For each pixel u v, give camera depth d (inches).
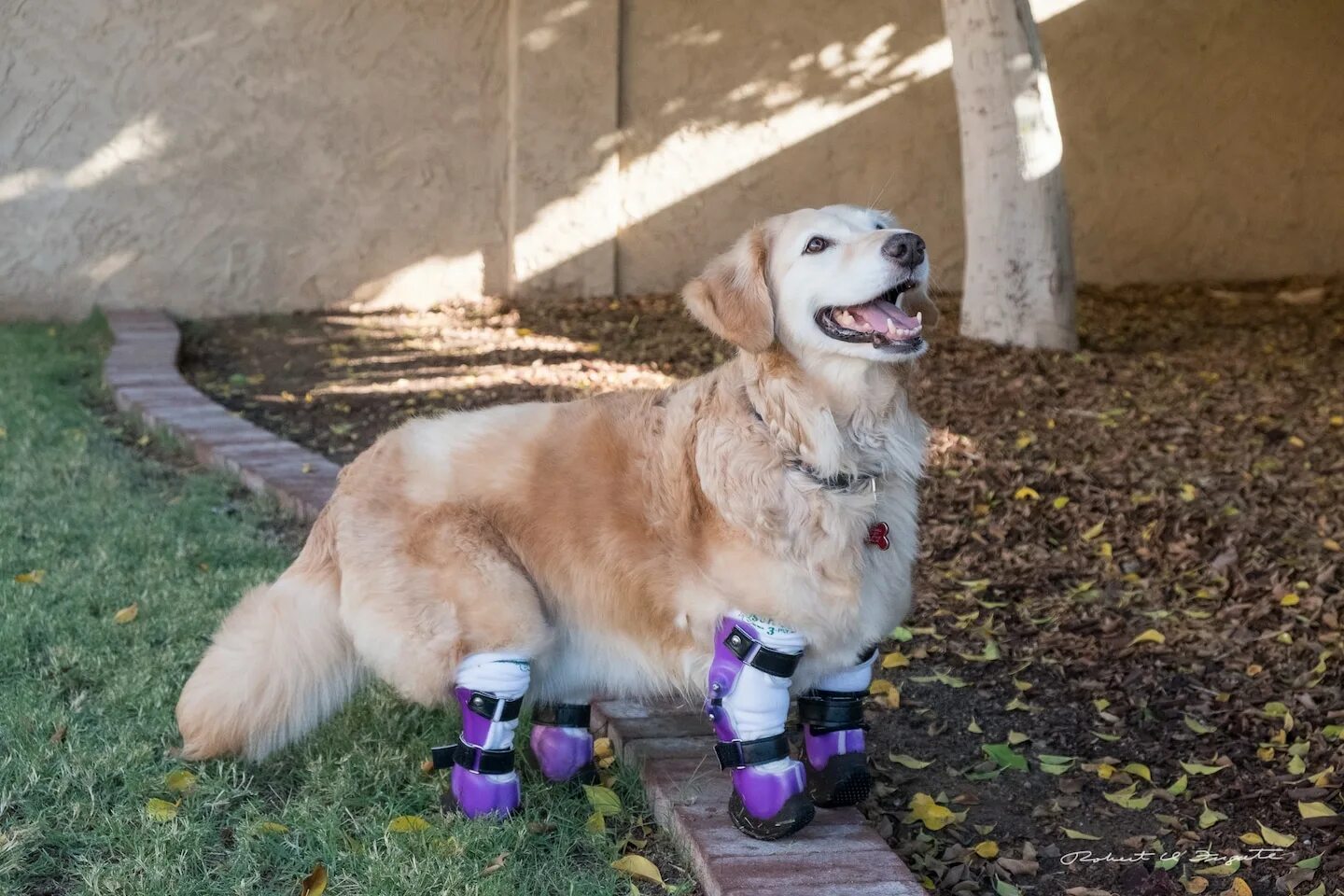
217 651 129.4
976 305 353.1
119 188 422.6
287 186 435.5
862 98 463.2
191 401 296.0
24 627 162.4
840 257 114.0
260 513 223.9
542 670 127.6
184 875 113.9
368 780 133.4
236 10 419.2
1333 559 202.4
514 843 121.2
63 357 354.9
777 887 111.8
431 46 436.1
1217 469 246.4
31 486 223.8
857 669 125.9
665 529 118.0
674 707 150.1
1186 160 482.0
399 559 122.4
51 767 129.5
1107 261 485.4
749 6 450.9
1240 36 474.6
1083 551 214.5
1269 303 445.1
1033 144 336.5
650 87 452.1
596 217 455.8
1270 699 163.0
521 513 123.0
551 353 368.8
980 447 261.1
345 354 375.6
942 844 133.1
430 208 448.5
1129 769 146.7
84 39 410.3
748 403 117.5
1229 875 126.8
